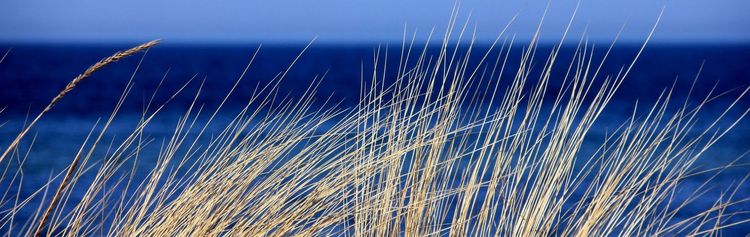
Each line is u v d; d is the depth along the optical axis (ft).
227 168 8.80
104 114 104.83
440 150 9.16
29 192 22.04
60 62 286.46
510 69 143.33
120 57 6.76
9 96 140.36
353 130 9.35
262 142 9.06
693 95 151.23
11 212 8.45
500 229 9.05
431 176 9.09
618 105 126.93
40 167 42.70
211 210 8.73
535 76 135.23
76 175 8.36
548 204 9.29
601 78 157.69
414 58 169.78
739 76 203.62
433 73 9.32
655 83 177.37
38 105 124.06
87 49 553.23
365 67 245.86
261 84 183.73
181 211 8.50
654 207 9.86
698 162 46.65
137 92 159.12
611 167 9.27
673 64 268.41
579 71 9.21
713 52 396.37
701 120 90.79
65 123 90.53
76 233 8.25
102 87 170.30
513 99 9.30
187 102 132.16
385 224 9.02
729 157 49.90
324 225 8.87
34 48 587.68
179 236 8.36
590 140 68.49
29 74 212.02
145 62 269.23
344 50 501.15
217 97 146.20
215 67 264.72
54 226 8.23
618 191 9.24
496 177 9.16
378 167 9.18
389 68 137.28
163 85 182.50
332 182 9.02
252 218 8.73
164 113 108.68
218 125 78.84
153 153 31.27
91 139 70.28
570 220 9.15
